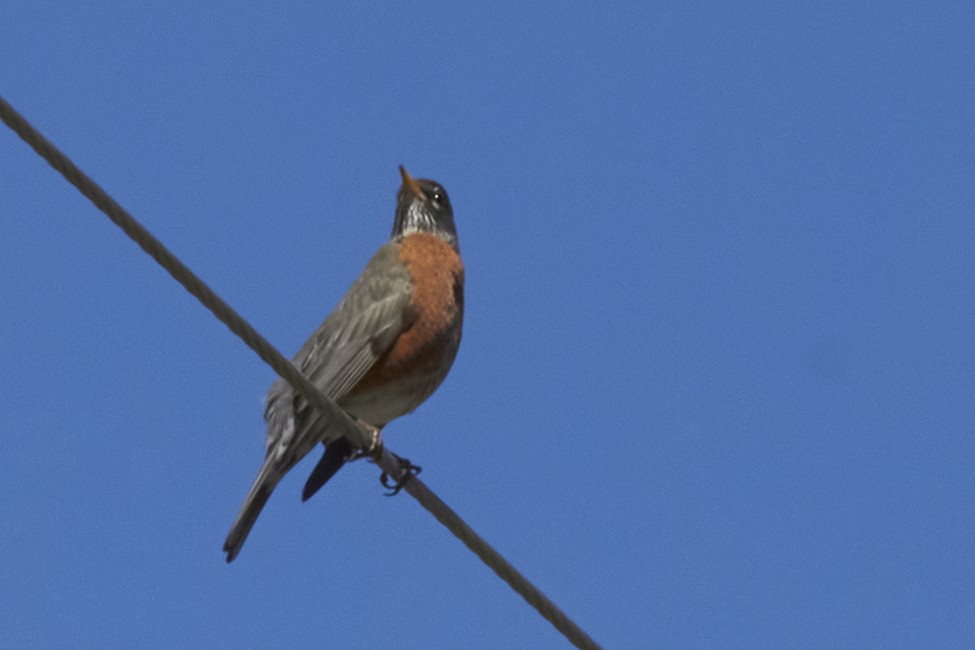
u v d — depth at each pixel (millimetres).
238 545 12453
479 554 11391
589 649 11125
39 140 8773
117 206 9164
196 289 9633
